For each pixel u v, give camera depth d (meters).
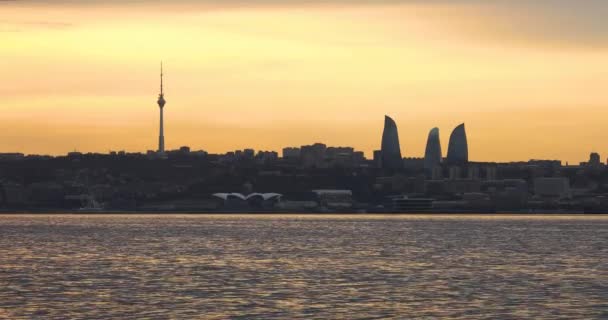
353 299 162.62
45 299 162.00
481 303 158.50
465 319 142.00
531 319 142.75
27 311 148.25
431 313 147.38
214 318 141.75
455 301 160.75
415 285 184.75
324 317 143.12
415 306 154.62
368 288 179.00
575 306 155.75
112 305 154.62
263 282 188.88
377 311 149.12
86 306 153.50
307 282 189.12
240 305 155.12
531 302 160.12
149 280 192.50
